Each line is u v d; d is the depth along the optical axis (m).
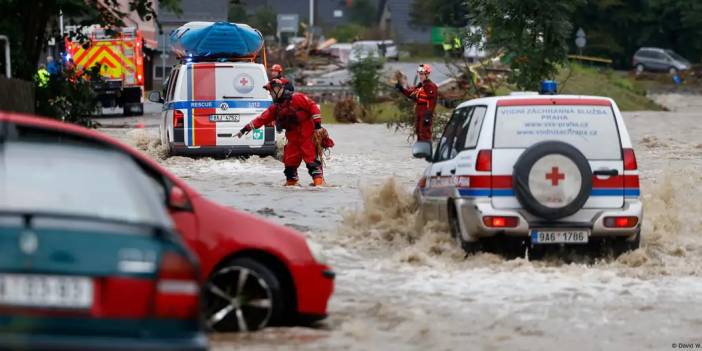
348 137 86.56
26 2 51.34
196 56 64.88
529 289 27.08
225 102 61.25
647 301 25.97
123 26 54.44
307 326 22.69
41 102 53.28
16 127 16.64
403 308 24.70
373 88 118.25
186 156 61.34
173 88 62.50
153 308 13.77
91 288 13.60
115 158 15.19
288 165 49.38
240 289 21.53
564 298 26.09
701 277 29.16
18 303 13.34
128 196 14.63
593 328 23.12
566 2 63.50
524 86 64.00
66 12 52.28
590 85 141.75
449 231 32.06
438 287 27.22
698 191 43.50
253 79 61.53
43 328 13.32
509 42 64.12
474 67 100.50
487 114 30.47
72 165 14.77
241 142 61.38
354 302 25.31
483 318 23.89
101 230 13.81
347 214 35.78
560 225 29.88
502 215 29.75
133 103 113.50
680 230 35.66
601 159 30.28
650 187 41.06
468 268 29.64
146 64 178.12
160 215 14.70
